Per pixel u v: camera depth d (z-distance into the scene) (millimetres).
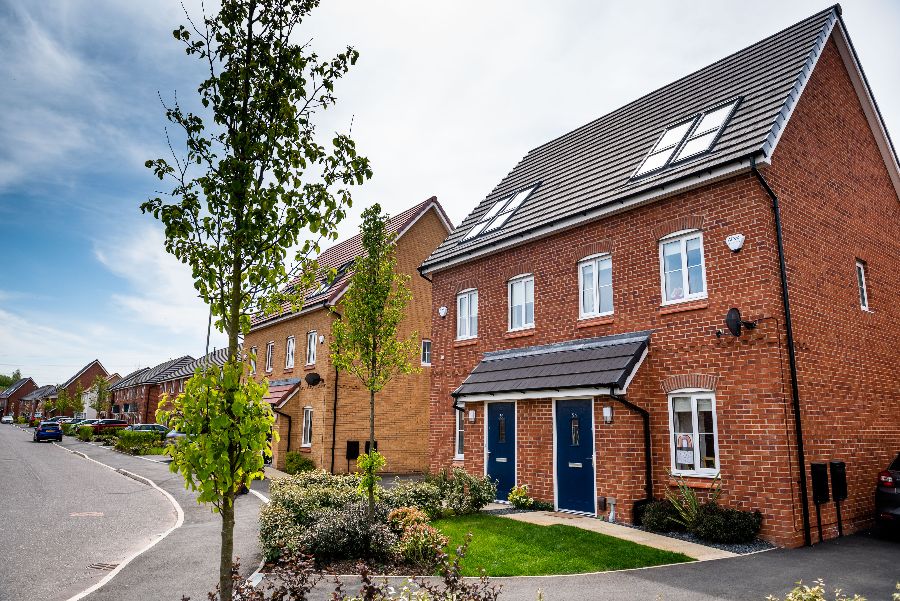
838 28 12672
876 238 13219
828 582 7250
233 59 4918
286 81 4910
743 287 10297
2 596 7156
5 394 118750
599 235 12992
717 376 10461
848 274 12000
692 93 14219
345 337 10141
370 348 10086
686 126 12938
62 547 9812
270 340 27109
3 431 61219
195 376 4273
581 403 12172
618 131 15656
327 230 5117
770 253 10062
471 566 7977
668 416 11086
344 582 7375
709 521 9391
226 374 4281
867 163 13414
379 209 10406
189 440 4180
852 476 10781
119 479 20094
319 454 21156
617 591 6855
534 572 7695
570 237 13680
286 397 23297
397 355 10336
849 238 12250
